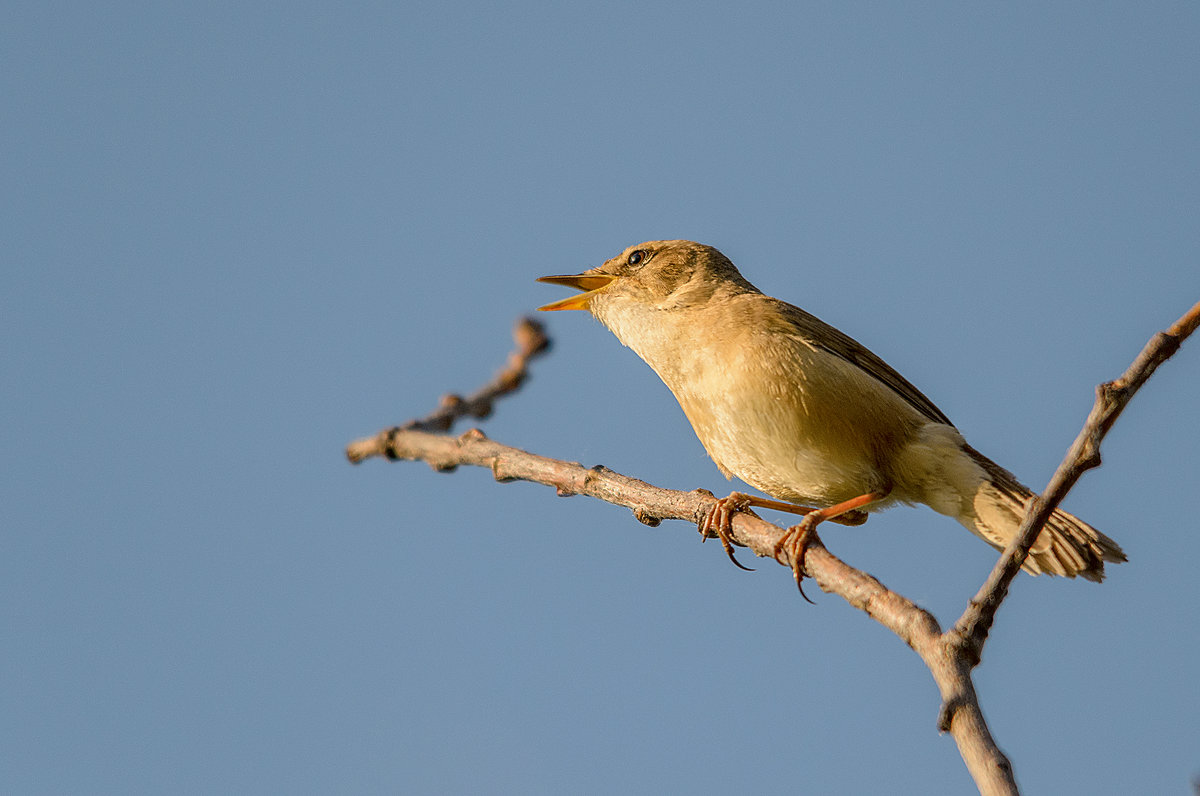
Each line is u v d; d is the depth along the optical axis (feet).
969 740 17.83
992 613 19.22
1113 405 18.56
